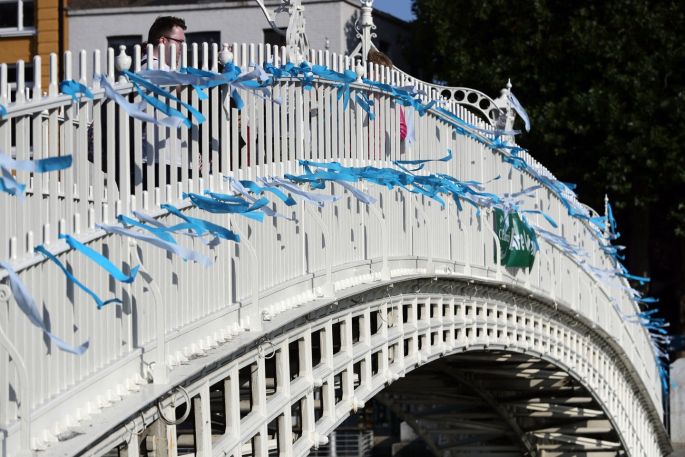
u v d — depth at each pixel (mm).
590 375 56375
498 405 61656
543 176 48344
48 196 17203
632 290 62062
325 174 26688
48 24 65062
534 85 80188
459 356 51781
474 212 40250
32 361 16250
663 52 77688
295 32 28594
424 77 85125
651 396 67875
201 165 23141
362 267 30469
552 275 48781
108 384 18266
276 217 25375
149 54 21859
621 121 77000
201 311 21875
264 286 24797
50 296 16766
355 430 83250
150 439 19391
